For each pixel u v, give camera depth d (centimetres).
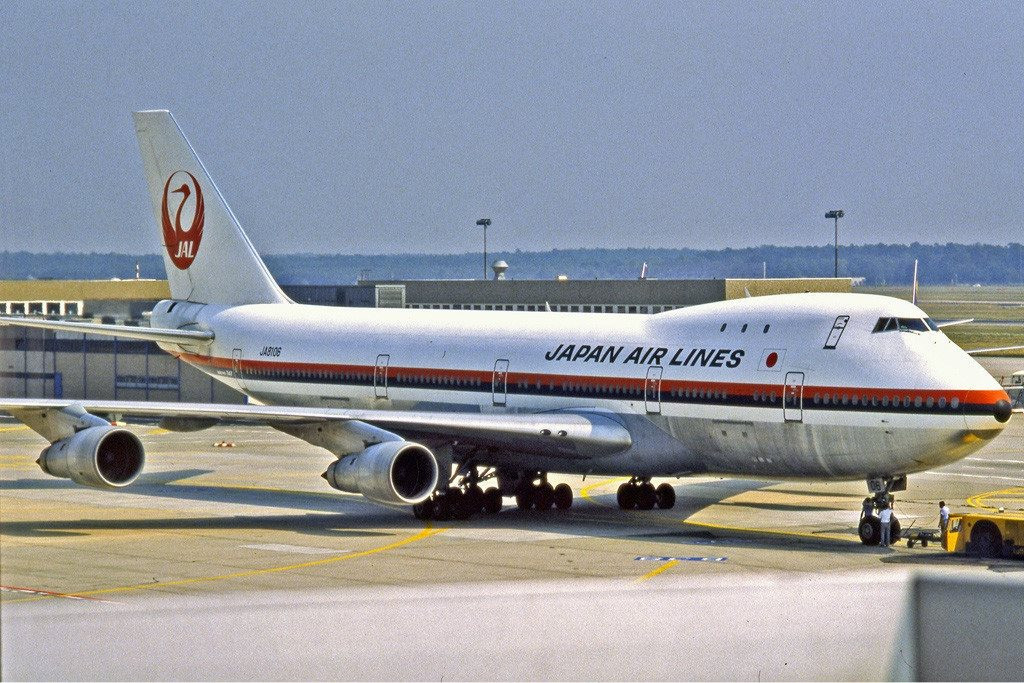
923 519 15900
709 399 14750
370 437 14825
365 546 13738
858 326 14075
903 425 13462
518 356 16675
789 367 14238
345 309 19650
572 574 12088
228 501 17462
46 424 15162
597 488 18750
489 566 12525
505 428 15012
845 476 14238
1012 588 5412
